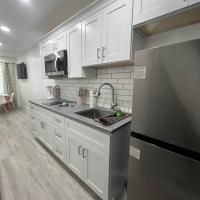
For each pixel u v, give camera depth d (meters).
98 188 1.38
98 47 1.60
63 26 2.15
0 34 2.96
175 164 0.75
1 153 2.36
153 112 0.83
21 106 5.99
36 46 3.90
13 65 5.84
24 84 5.32
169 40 1.38
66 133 1.76
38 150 2.45
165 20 1.16
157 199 0.87
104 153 1.24
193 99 0.66
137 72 0.89
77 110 1.90
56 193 1.53
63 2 1.76
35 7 1.90
